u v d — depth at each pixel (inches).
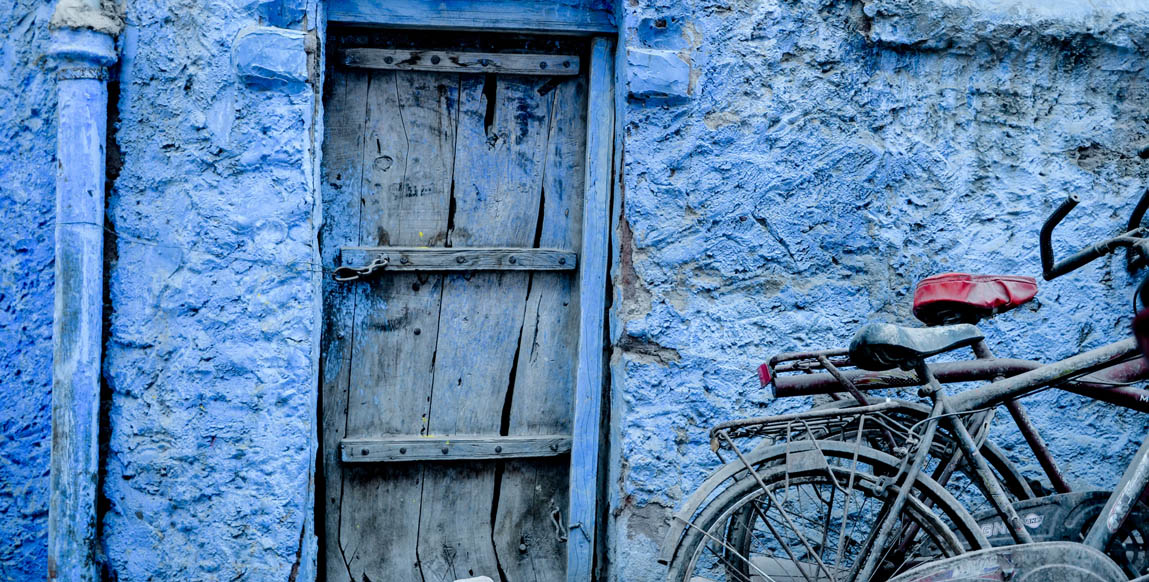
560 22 129.3
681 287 130.4
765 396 132.0
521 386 135.2
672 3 127.6
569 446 135.2
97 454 118.4
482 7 128.1
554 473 136.8
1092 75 138.6
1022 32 135.0
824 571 102.3
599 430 134.0
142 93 119.6
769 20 130.8
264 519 122.2
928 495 101.7
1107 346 101.7
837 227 133.0
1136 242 101.3
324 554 132.4
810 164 132.0
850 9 132.6
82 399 116.0
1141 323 46.2
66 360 115.6
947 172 135.3
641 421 129.8
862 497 129.8
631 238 129.7
